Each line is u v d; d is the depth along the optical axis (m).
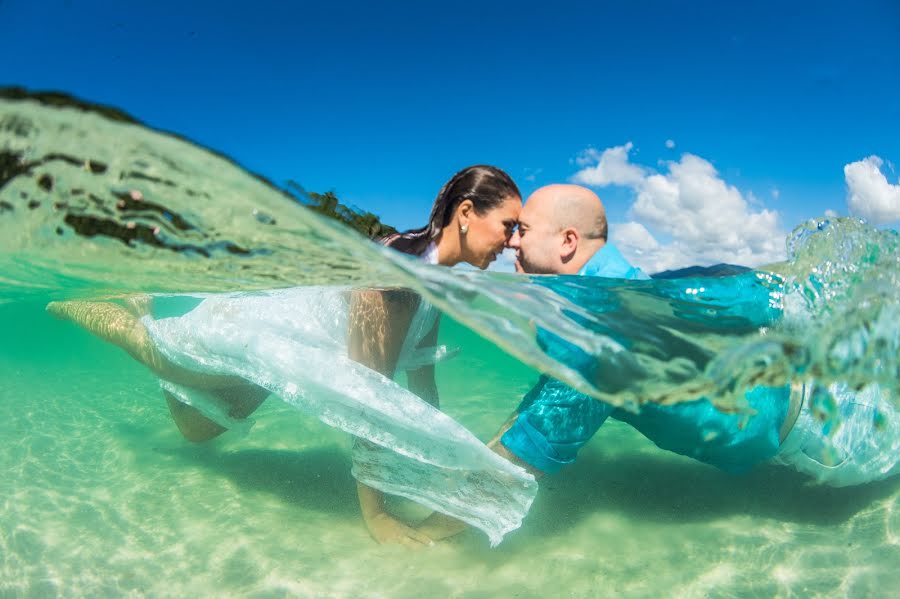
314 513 3.53
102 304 4.43
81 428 5.42
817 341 2.26
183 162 2.03
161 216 2.44
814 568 2.77
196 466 4.34
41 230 2.59
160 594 2.67
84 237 2.67
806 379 2.28
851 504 3.35
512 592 2.65
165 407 6.43
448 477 2.97
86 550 3.06
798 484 3.67
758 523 3.24
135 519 3.43
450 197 3.26
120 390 7.70
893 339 2.29
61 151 1.99
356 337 3.09
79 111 1.81
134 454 4.60
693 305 2.77
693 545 3.04
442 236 3.33
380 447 3.06
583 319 2.50
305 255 2.68
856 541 2.96
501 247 3.45
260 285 3.32
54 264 3.25
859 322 2.28
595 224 3.45
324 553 3.02
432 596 2.63
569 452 3.04
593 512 3.47
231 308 3.48
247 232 2.54
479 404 6.47
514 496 2.90
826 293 2.37
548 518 3.40
